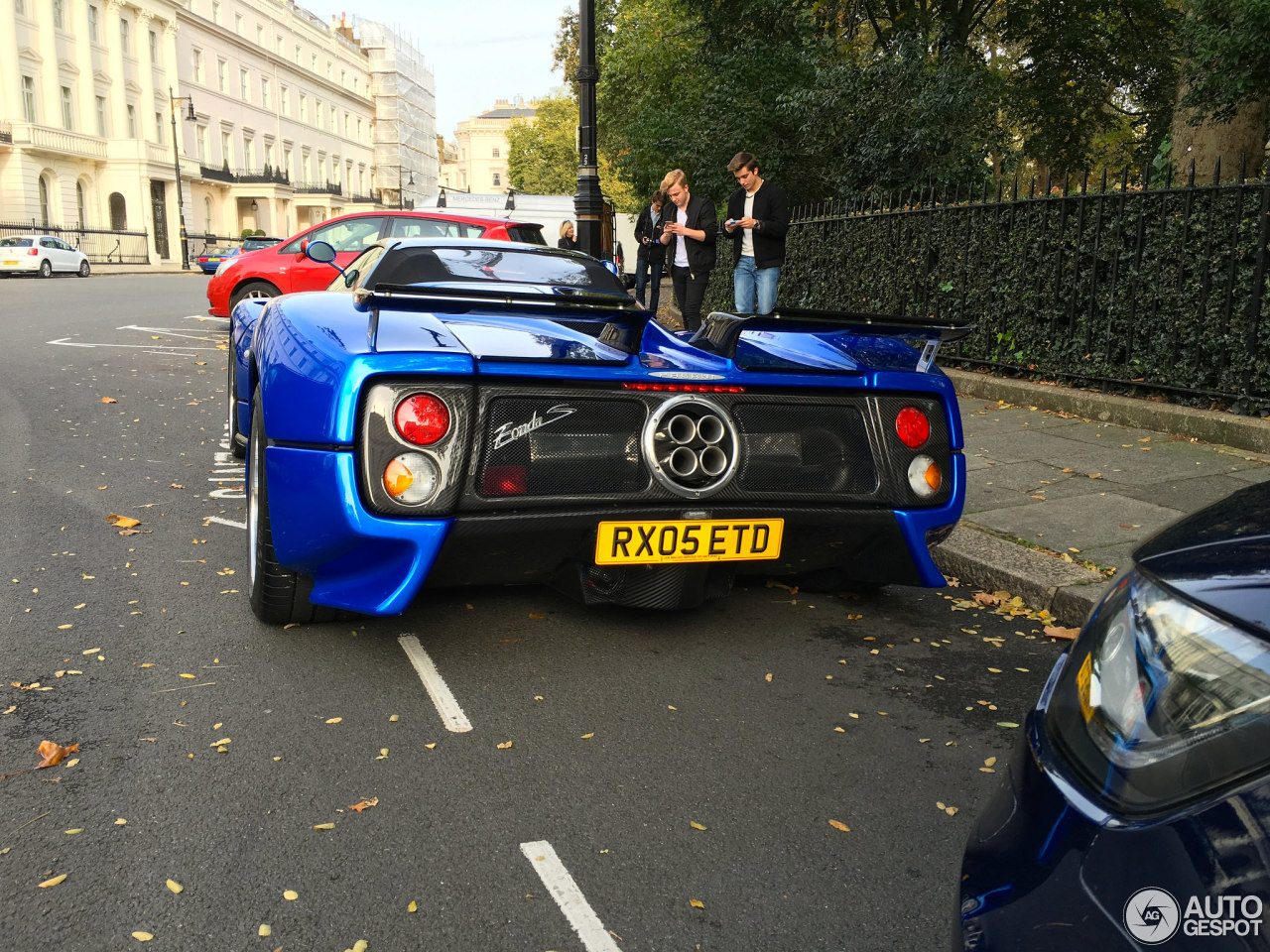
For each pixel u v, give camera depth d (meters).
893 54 13.00
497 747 2.57
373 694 2.85
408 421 2.64
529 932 1.85
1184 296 6.50
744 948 1.83
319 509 2.73
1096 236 7.11
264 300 5.34
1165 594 1.09
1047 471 5.59
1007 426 6.81
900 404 3.19
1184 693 1.01
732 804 2.34
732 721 2.78
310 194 69.88
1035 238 7.71
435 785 2.37
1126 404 6.72
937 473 3.23
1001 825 1.19
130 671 2.95
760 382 3.00
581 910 1.92
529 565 2.93
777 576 4.06
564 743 2.61
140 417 7.09
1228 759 0.94
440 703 2.81
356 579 2.82
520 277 4.24
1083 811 1.06
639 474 2.91
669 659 3.19
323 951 1.78
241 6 63.81
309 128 74.94
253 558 3.30
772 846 2.17
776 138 16.23
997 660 3.31
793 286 11.16
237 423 5.49
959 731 2.77
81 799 2.25
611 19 31.67
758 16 16.80
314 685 2.90
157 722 2.64
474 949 1.80
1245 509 1.21
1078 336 7.38
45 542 4.19
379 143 97.25
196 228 56.97
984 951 1.10
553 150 60.22
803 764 2.55
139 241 49.12
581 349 2.97
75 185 47.12
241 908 1.89
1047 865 1.08
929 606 3.85
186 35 56.25
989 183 12.39
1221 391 6.33
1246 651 0.97
